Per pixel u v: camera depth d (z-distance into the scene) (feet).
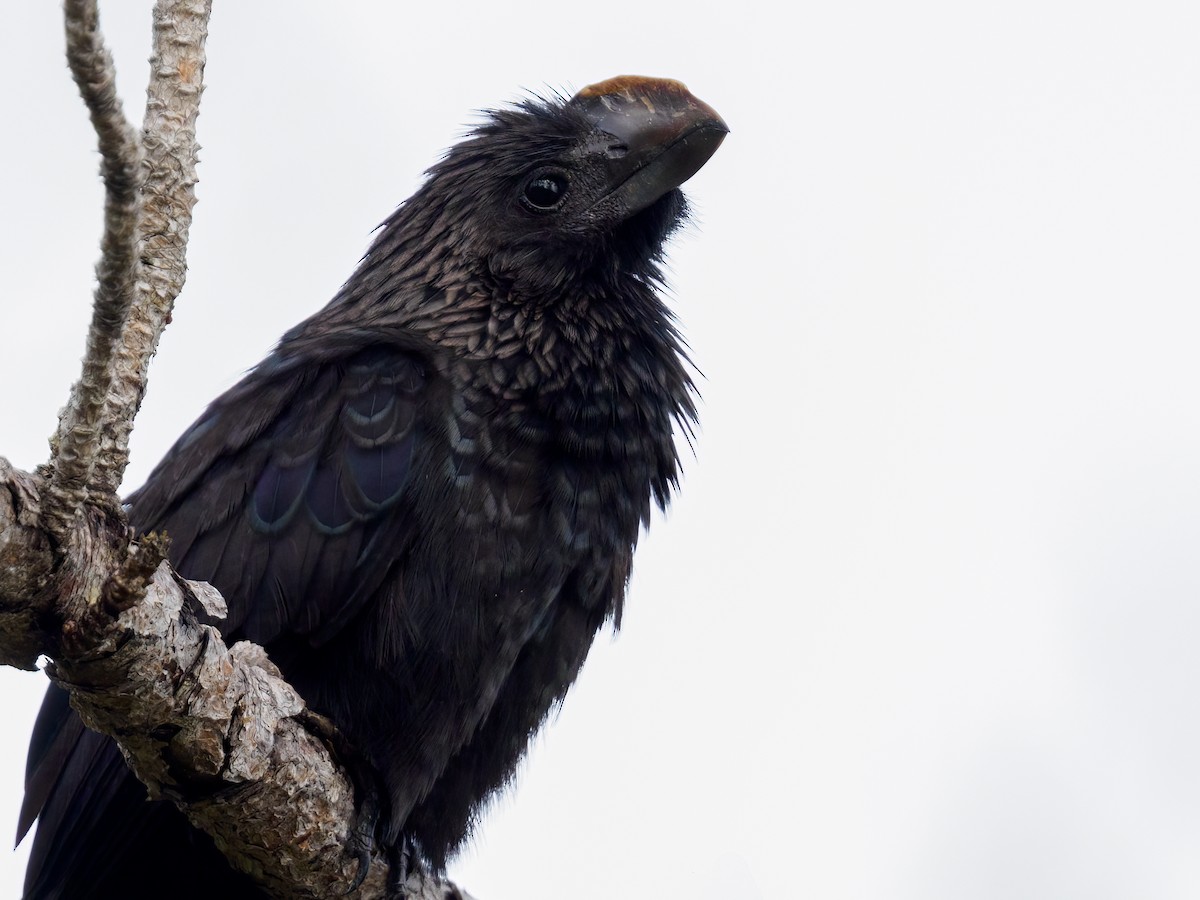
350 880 29.09
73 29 16.84
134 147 17.80
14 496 19.97
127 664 22.11
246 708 24.82
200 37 24.72
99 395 19.44
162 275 22.99
